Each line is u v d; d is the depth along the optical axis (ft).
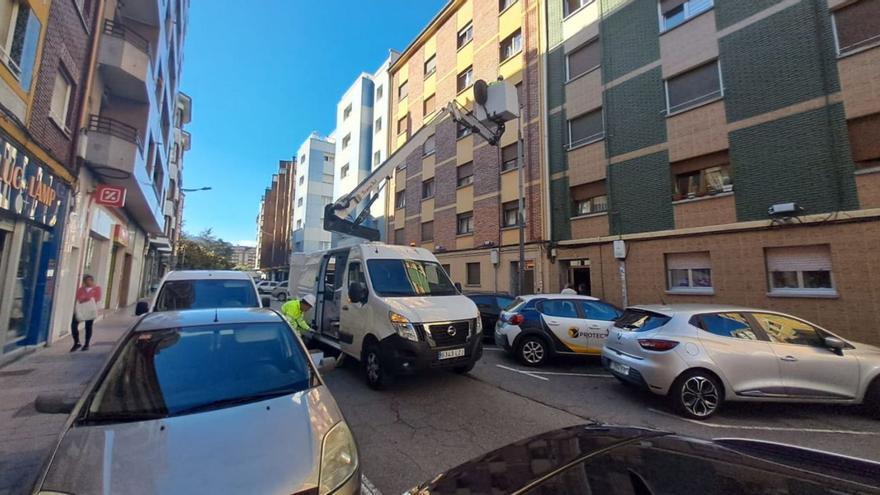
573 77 47.26
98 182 38.63
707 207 33.83
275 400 8.54
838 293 26.37
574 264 44.91
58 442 7.08
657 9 39.37
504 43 59.06
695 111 35.40
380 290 20.44
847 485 5.16
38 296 27.81
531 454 6.66
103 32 35.99
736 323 16.94
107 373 8.89
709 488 5.15
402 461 11.89
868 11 26.76
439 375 21.86
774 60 30.71
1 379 20.72
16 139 21.80
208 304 21.49
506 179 54.70
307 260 35.47
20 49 22.17
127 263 67.15
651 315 18.38
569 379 21.86
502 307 33.83
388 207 85.25
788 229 28.96
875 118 26.13
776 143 30.09
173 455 6.61
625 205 40.11
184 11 70.95
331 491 6.62
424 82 77.87
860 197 26.12
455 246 63.36
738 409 17.33
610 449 6.41
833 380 15.96
